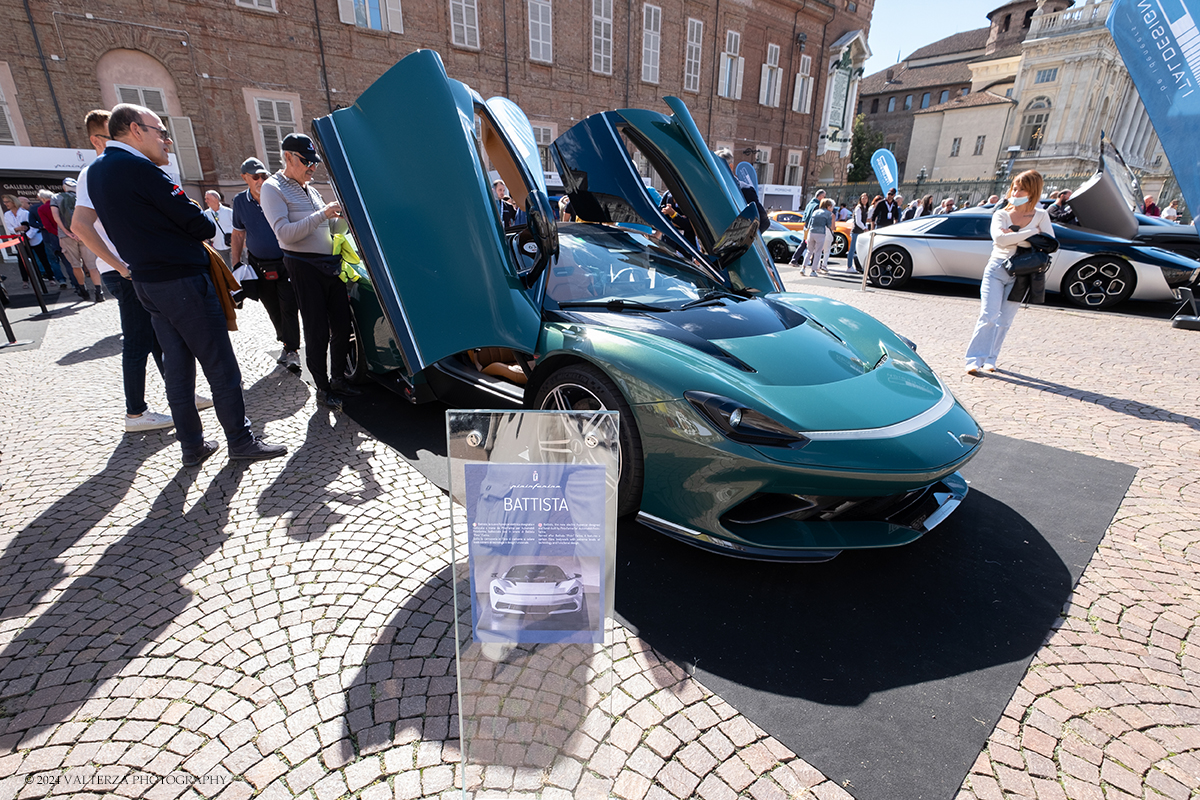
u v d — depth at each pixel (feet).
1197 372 14.44
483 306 8.13
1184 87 15.42
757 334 8.14
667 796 4.17
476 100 9.11
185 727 4.72
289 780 4.26
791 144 85.10
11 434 10.75
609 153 11.73
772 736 4.66
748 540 6.36
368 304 11.42
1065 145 126.93
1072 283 23.36
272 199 10.58
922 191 104.22
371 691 5.04
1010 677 5.27
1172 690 5.14
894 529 6.63
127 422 10.82
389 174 8.35
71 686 5.12
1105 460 9.71
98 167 7.82
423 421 11.37
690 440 6.39
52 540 7.35
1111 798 4.17
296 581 6.54
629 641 5.68
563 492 3.78
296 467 9.39
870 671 5.32
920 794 4.17
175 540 7.36
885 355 8.30
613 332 7.65
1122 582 6.62
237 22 39.22
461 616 4.02
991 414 11.82
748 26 72.49
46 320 20.81
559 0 53.98
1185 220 48.75
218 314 8.94
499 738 4.15
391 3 44.42
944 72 165.58
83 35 35.42
